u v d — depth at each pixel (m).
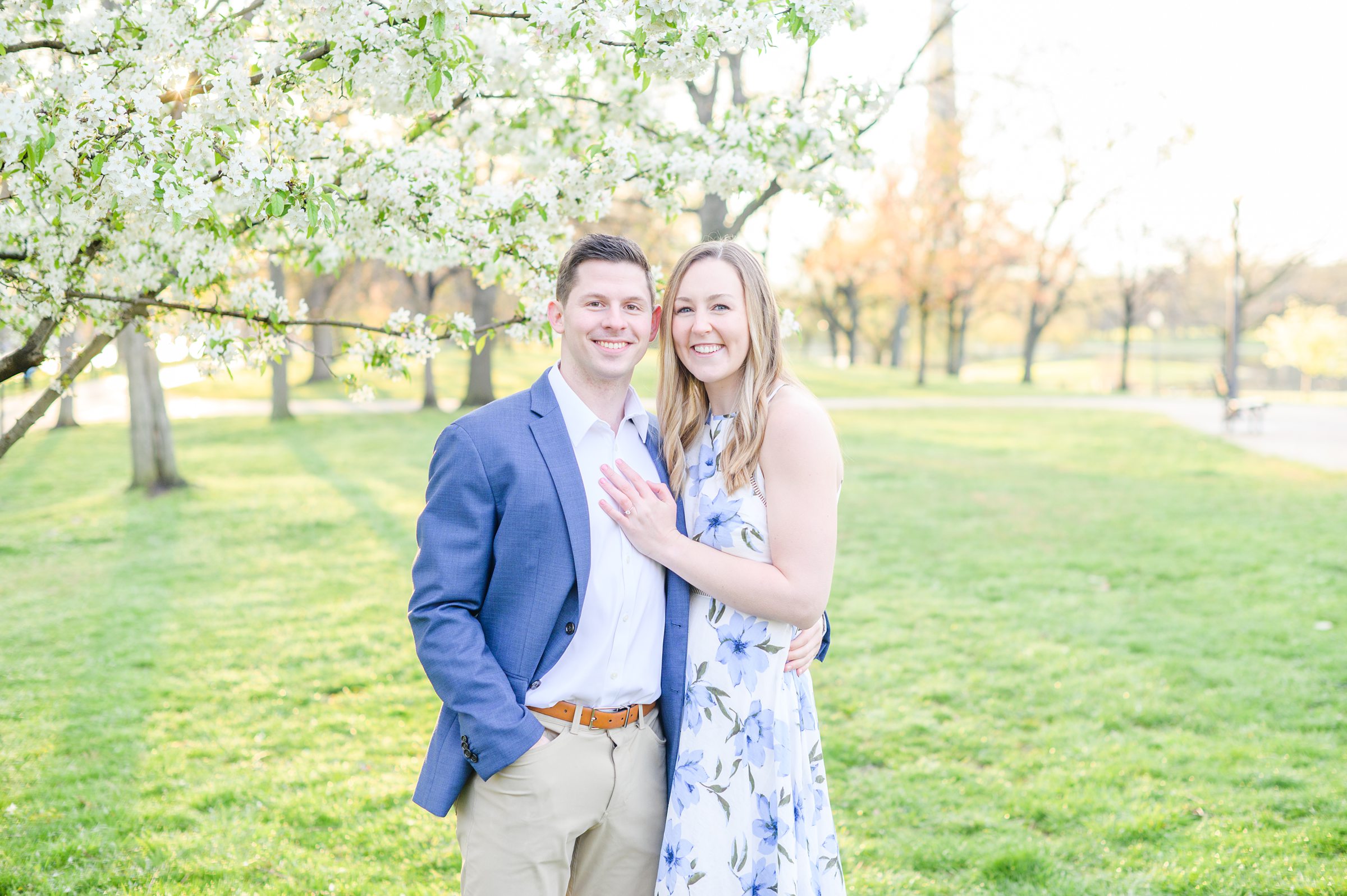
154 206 1.88
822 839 2.08
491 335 2.95
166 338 2.75
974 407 24.00
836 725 4.32
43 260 2.36
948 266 31.27
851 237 33.69
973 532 8.81
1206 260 38.72
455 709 1.77
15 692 4.70
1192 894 2.90
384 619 6.04
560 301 2.00
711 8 2.04
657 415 2.21
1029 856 3.09
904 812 3.49
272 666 5.14
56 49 2.11
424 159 2.52
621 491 1.91
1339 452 13.99
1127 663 5.13
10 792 3.56
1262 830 3.27
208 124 2.02
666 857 1.94
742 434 2.01
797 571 1.92
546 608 1.84
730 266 2.03
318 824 3.37
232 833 3.27
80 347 2.81
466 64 2.25
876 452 15.05
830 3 2.16
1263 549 7.80
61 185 1.90
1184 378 48.75
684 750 1.96
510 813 1.83
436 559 1.82
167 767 3.81
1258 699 4.55
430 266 3.00
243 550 8.17
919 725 4.29
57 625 5.91
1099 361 59.34
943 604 6.42
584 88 3.45
